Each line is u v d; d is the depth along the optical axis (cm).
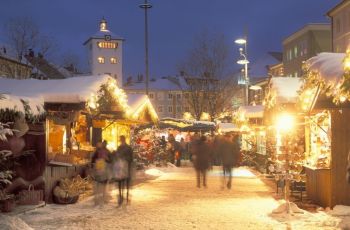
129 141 2747
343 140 1305
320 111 1412
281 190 1742
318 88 1283
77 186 1469
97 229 1083
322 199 1378
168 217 1241
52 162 1489
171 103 10444
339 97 1064
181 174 2603
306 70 1354
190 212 1319
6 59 5538
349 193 1301
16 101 1198
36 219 1194
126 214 1284
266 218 1223
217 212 1319
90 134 2130
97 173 1473
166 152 3288
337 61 1183
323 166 1382
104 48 9919
